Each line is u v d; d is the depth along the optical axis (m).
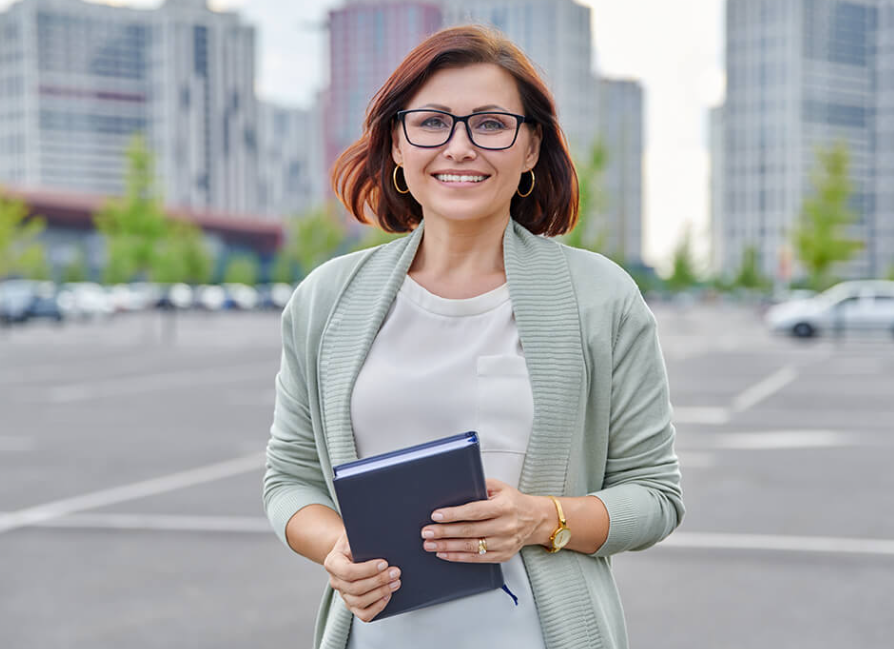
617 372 1.66
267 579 5.10
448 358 1.64
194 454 8.97
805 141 129.25
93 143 122.06
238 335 32.22
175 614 4.59
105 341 28.36
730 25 133.88
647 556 5.46
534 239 1.72
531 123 1.71
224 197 131.00
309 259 68.19
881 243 130.00
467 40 1.65
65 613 4.61
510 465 1.60
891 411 11.99
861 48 131.00
